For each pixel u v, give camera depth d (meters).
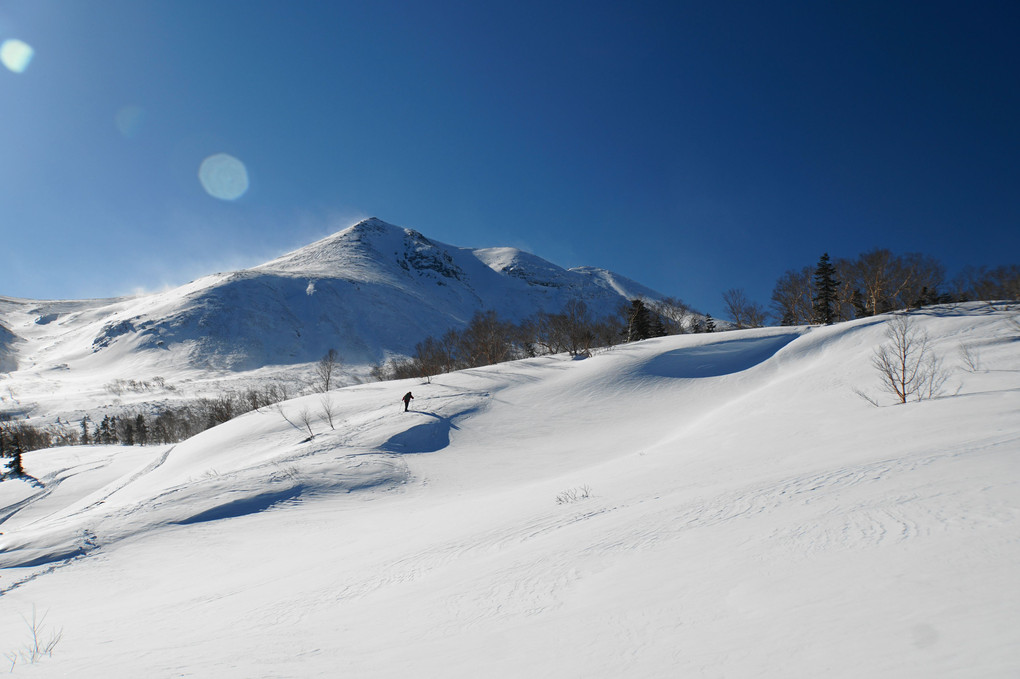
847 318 62.59
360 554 14.43
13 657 8.12
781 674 3.64
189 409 99.00
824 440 19.30
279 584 12.41
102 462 60.53
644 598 6.05
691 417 36.12
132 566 18.78
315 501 26.02
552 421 39.03
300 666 5.77
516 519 14.15
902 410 21.84
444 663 5.27
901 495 7.88
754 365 44.56
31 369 168.75
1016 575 4.38
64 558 19.98
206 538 21.44
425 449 35.03
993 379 24.55
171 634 8.76
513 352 77.44
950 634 3.60
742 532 7.91
